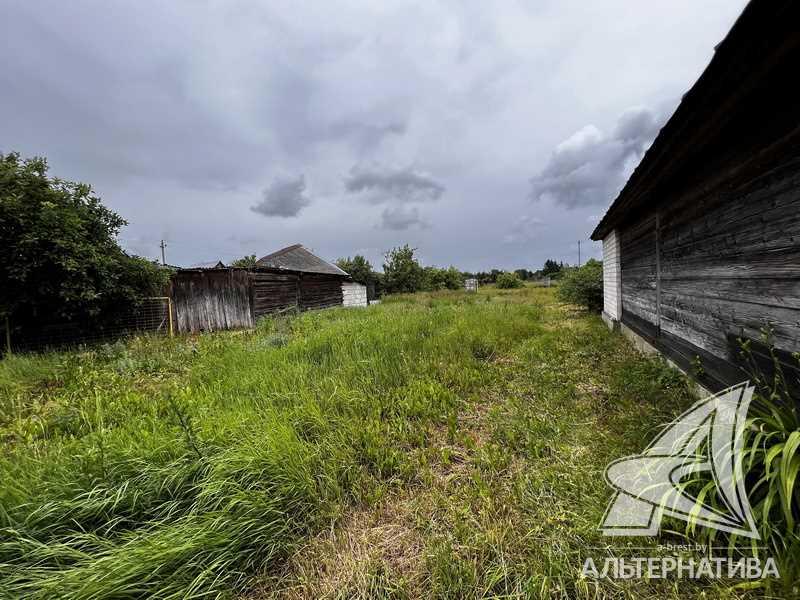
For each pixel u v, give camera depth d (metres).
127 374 4.21
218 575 1.36
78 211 6.39
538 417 2.67
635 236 4.91
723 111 1.82
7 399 3.39
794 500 1.25
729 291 2.25
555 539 1.48
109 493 1.62
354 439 2.33
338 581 1.41
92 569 1.22
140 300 7.50
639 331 4.80
